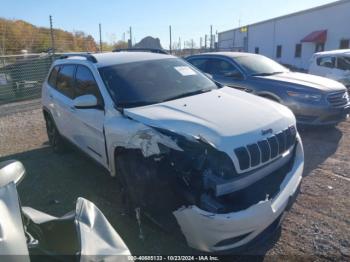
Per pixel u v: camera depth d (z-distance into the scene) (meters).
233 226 2.66
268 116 3.37
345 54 12.42
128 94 3.99
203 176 2.83
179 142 3.00
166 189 3.01
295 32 30.34
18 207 1.84
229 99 3.85
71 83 5.14
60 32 18.36
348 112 7.15
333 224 3.57
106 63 4.54
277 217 2.99
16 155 6.40
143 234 3.52
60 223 2.33
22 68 13.81
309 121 6.77
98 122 4.07
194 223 2.74
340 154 5.70
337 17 25.08
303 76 7.65
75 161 5.84
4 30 16.69
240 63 7.81
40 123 9.28
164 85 4.26
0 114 10.97
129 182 3.49
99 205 4.18
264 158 3.02
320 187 4.44
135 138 3.24
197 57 8.72
